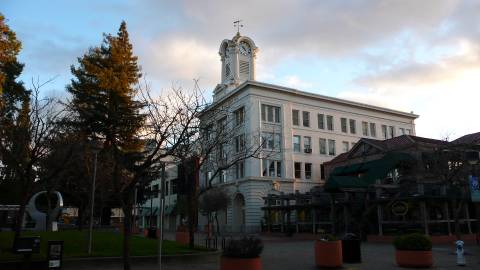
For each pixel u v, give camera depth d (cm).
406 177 3084
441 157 2588
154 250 1777
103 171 3041
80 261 1480
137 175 1217
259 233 4534
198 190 3102
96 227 4675
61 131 2606
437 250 2189
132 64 3950
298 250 2272
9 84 2838
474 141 2811
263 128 5150
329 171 5056
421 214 2753
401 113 6550
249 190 4969
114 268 1464
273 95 5369
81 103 3428
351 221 3083
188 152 1884
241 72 6269
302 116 5622
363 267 1502
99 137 3259
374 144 3941
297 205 3788
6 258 1405
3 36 1870
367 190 2980
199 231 5244
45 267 1352
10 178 3042
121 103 3494
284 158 5275
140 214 6912
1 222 3919
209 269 1454
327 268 1478
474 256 1888
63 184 3769
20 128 1850
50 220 3334
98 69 3753
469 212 3131
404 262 1503
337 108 5959
